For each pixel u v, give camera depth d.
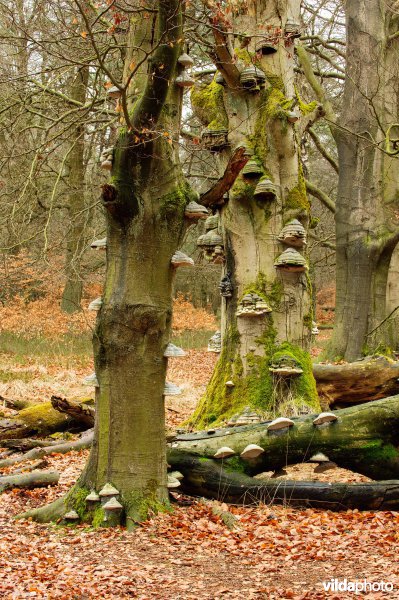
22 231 15.67
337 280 17.64
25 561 5.53
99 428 6.53
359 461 7.01
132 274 6.44
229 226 10.13
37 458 9.54
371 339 17.06
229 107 10.24
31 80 13.27
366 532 6.16
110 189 6.28
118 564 5.38
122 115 6.51
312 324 10.12
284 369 9.44
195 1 9.80
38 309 24.44
